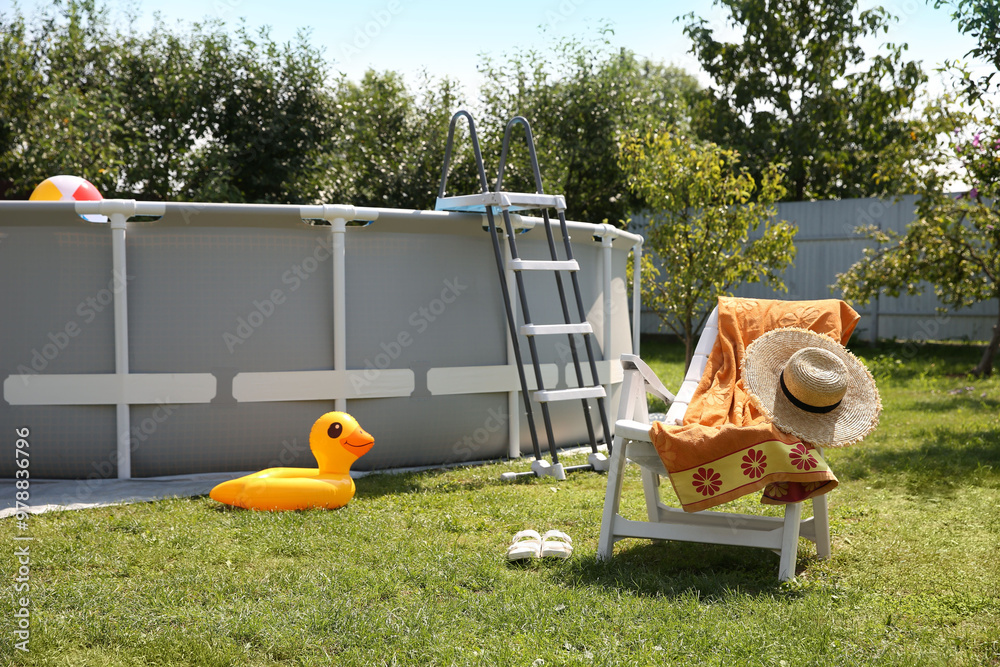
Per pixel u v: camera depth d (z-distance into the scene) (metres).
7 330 4.85
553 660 2.28
